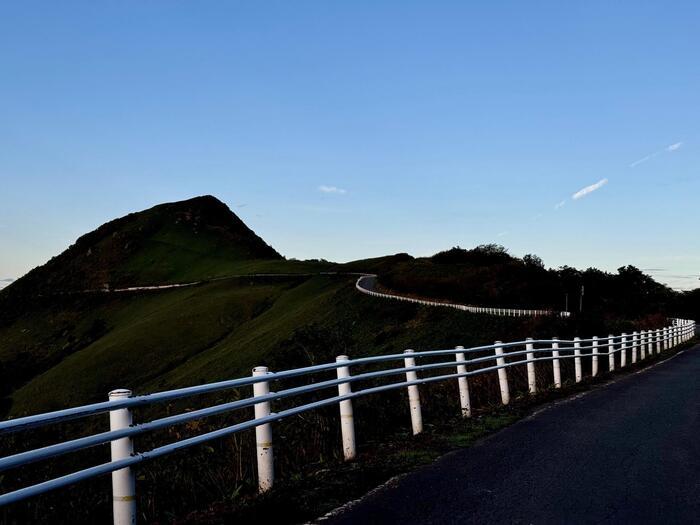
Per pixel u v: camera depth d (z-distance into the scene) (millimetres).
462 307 68688
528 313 54562
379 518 5402
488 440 9039
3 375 104750
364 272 139375
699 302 128875
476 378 14461
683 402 13047
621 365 23594
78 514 5902
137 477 6270
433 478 6816
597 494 6070
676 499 5891
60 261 198000
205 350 95188
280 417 6648
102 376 87562
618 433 9414
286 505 5734
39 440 6738
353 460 7848
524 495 6062
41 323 156625
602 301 86062
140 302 153500
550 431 9656
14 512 5660
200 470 6859
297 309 101375
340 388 8125
